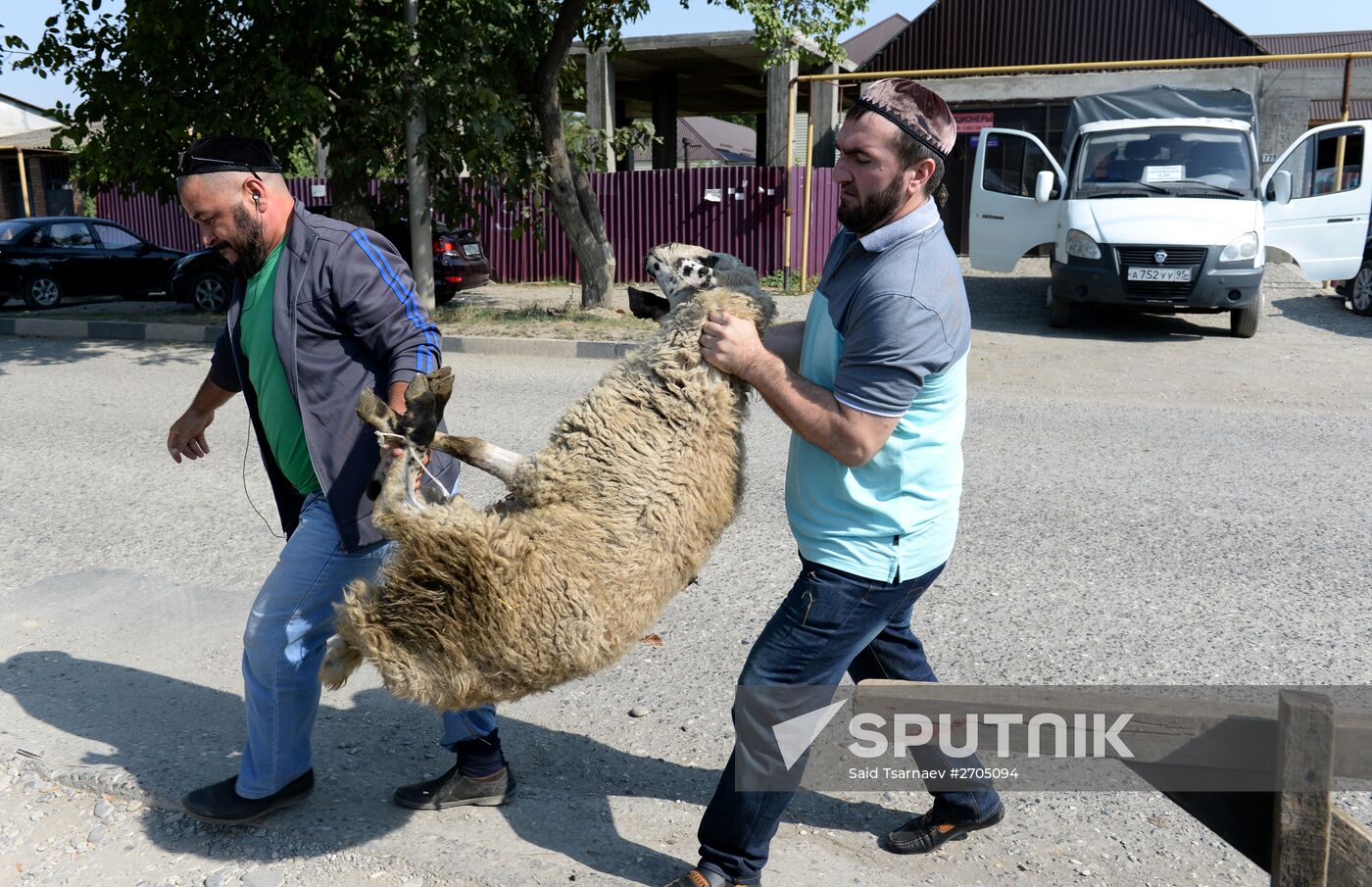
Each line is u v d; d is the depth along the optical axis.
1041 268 19.78
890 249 2.47
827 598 2.63
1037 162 14.10
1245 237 12.42
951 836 3.18
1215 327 13.80
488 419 8.90
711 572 5.41
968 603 4.99
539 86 13.64
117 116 12.28
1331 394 10.09
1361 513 6.36
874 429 2.44
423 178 13.48
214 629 4.72
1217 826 2.09
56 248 16.84
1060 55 21.19
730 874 2.77
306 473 3.15
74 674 4.28
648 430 2.41
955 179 21.50
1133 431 8.58
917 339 2.40
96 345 13.27
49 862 3.12
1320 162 13.79
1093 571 5.39
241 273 3.10
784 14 15.12
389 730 3.89
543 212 15.01
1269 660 4.39
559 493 2.40
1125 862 3.14
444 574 2.31
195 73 12.30
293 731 3.14
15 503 6.53
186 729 3.84
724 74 26.36
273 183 2.95
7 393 10.07
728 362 2.41
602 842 3.19
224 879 3.02
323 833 3.22
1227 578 5.29
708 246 19.20
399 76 12.36
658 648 4.55
